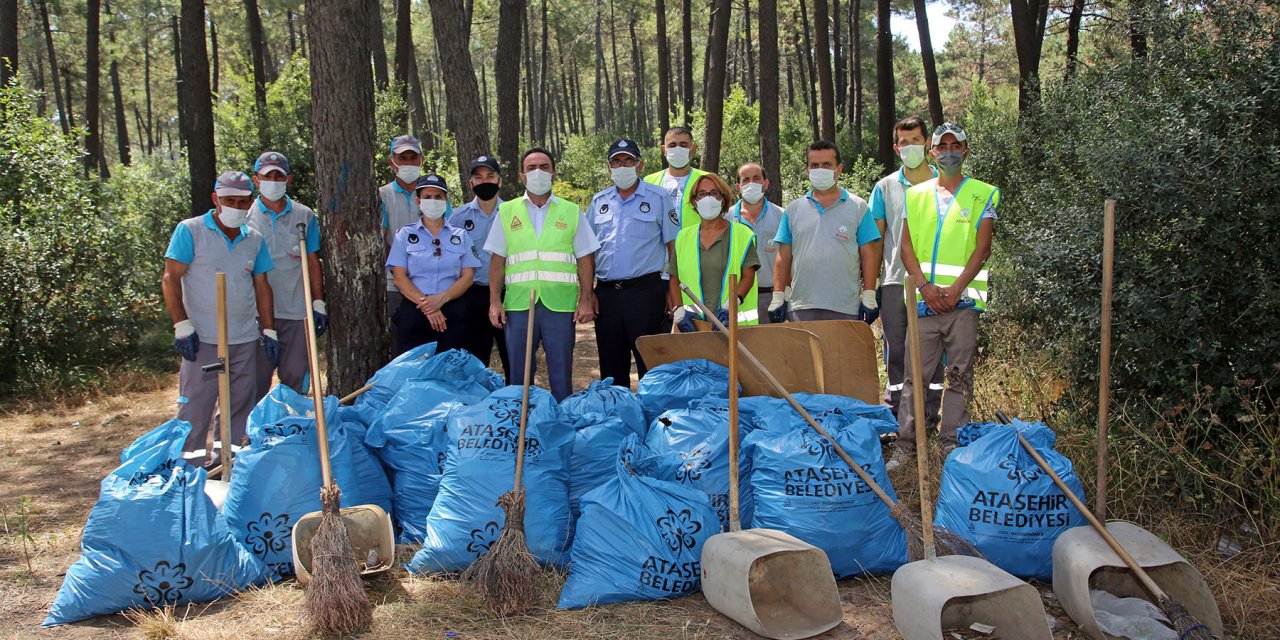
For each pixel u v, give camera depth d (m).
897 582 3.43
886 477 4.20
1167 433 4.69
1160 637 3.29
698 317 5.69
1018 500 3.88
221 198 5.13
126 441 7.45
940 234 5.19
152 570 3.75
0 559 4.51
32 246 9.79
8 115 10.61
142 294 11.91
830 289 5.68
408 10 17.55
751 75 35.50
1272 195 4.47
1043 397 5.77
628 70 55.50
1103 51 8.23
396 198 6.66
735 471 3.97
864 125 32.97
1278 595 3.62
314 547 3.66
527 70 37.16
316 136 5.93
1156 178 4.71
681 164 6.56
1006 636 3.39
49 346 9.90
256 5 19.72
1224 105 4.70
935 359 5.32
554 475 4.25
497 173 6.23
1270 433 4.23
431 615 3.70
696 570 3.81
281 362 6.02
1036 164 9.06
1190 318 4.54
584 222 5.59
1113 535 3.64
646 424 4.90
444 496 4.16
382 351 6.13
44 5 30.56
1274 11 5.12
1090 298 5.16
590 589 3.77
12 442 7.45
